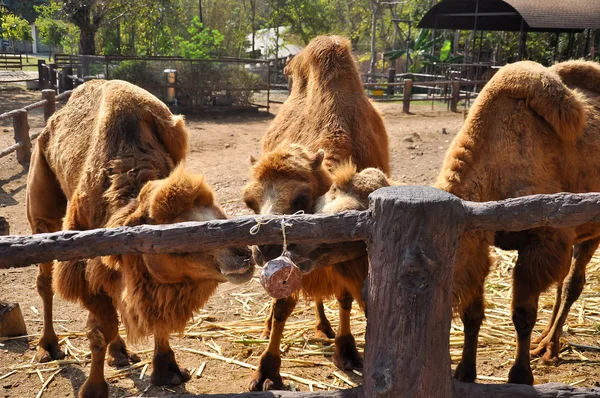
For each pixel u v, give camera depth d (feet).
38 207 16.22
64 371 15.21
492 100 14.03
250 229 8.47
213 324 17.99
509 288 20.99
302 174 12.79
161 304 11.23
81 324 17.92
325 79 17.10
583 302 19.58
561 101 13.84
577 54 85.15
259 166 13.05
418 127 51.55
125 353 15.89
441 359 8.40
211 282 11.37
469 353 13.60
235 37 132.57
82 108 15.19
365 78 104.58
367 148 16.07
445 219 8.05
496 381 14.78
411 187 8.54
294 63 19.86
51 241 8.58
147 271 11.20
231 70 63.72
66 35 138.72
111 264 11.37
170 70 60.23
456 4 73.92
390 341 8.26
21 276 21.53
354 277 12.61
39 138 16.10
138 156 13.05
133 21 107.65
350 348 15.85
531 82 13.88
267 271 8.82
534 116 14.11
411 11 139.74
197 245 8.54
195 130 50.80
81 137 14.35
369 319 8.54
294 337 17.35
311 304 19.89
